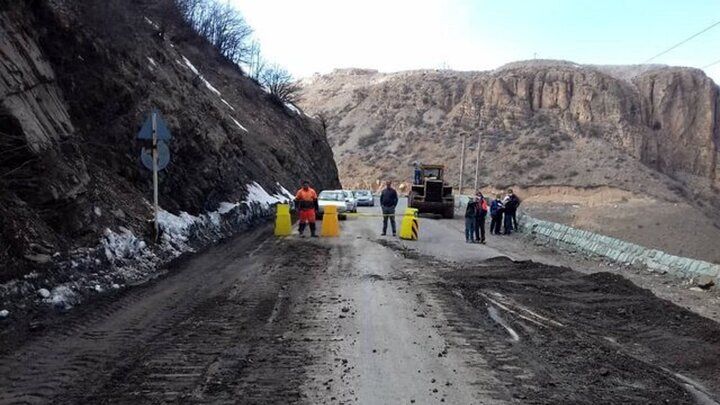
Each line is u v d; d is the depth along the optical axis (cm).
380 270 1234
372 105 12031
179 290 941
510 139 9750
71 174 1027
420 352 657
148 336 684
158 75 1791
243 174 2444
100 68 1399
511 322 812
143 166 1434
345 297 940
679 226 4797
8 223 805
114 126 1380
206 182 1783
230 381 552
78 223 992
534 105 10400
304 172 3981
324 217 1941
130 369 575
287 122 4366
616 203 7344
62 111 1163
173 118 1650
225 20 4419
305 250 1517
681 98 10562
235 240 1659
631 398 543
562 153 9119
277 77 4622
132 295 880
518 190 8344
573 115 9975
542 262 1540
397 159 10150
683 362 659
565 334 759
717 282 1181
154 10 2595
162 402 500
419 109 11294
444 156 9769
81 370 567
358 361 620
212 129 2106
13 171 883
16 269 773
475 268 1309
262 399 512
